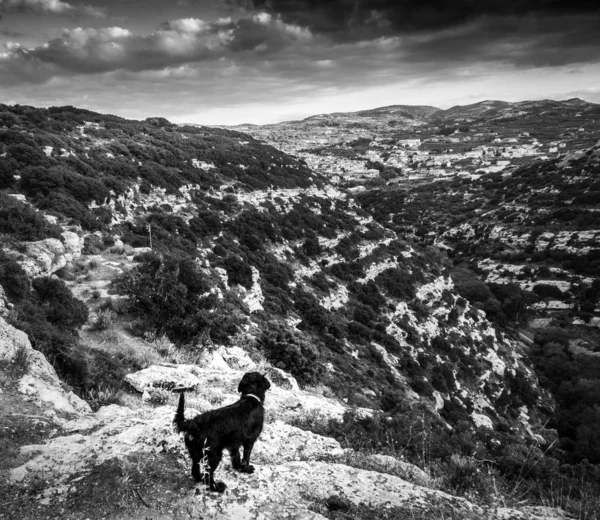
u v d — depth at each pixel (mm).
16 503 3801
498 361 63000
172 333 15695
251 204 61812
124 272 21031
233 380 12008
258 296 39250
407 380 44156
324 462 5426
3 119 47438
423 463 6754
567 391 59594
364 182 191375
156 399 9547
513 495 5785
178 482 4074
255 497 3926
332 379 21656
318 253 60688
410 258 74812
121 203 41406
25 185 33219
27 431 5348
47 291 14688
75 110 74438
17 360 7211
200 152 71938
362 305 55156
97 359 10781
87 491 3918
